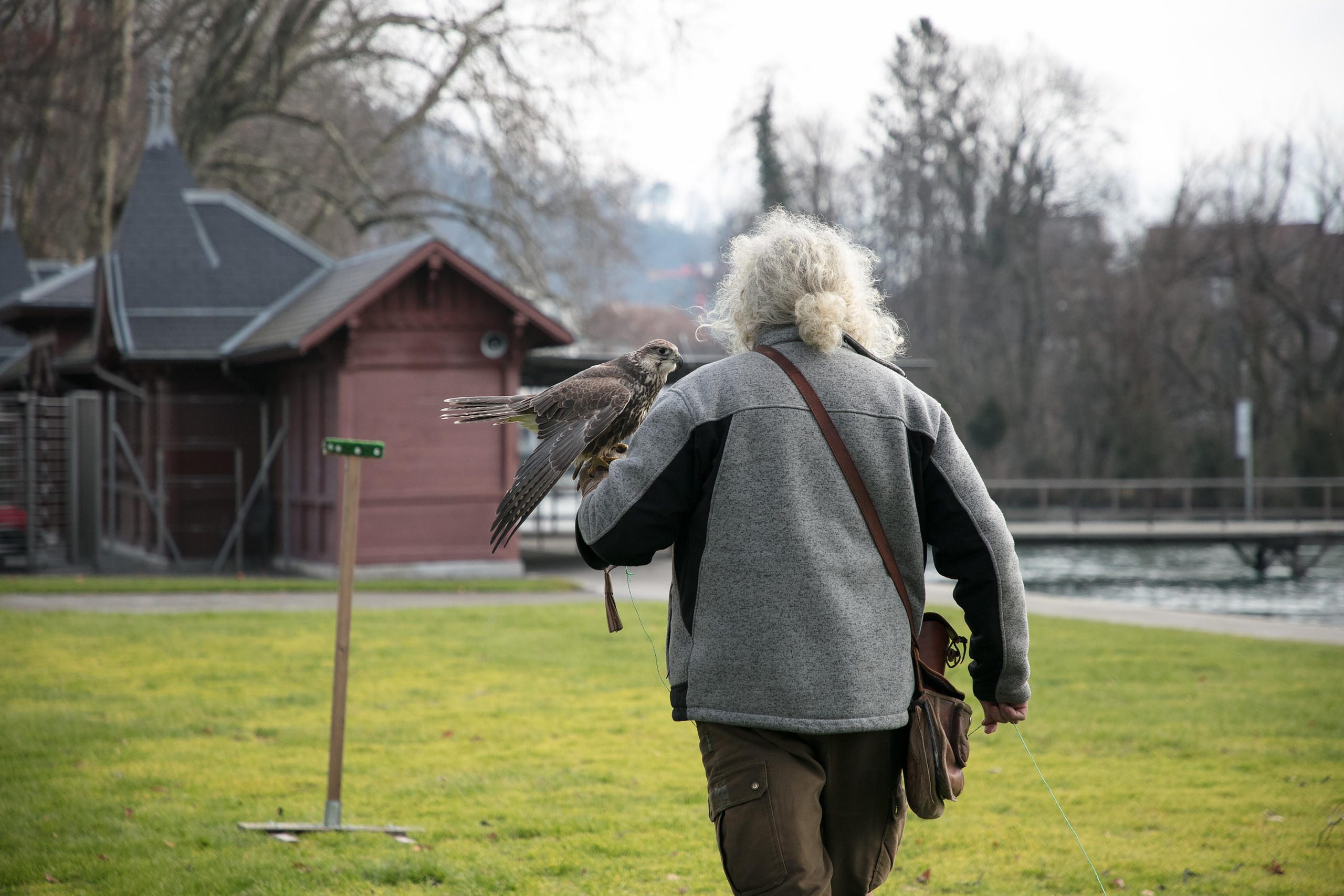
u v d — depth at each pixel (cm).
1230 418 6456
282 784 877
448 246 2466
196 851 714
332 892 638
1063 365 6919
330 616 1894
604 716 1144
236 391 2875
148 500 2784
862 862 393
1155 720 1139
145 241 2950
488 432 2609
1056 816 816
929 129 6775
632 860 700
